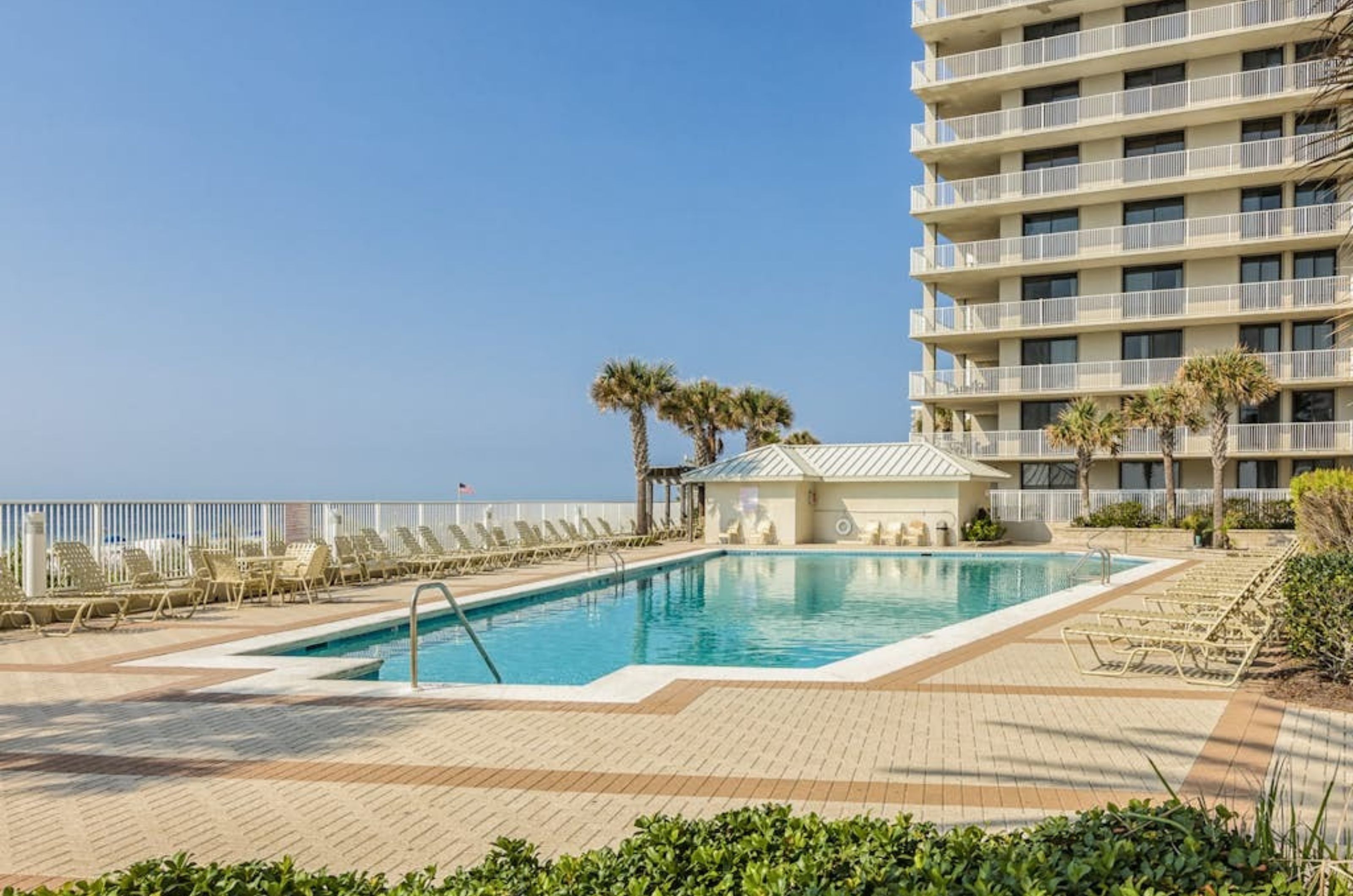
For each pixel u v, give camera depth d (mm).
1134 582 19219
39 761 6602
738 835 3117
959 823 5148
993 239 42594
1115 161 37219
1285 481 35625
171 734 7352
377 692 8867
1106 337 38000
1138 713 7824
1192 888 2514
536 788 5887
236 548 18094
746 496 34750
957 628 12711
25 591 13977
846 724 7492
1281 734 7066
